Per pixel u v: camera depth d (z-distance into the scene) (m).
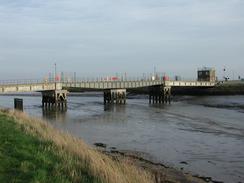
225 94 119.25
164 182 21.38
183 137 41.56
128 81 91.94
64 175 14.97
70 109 77.50
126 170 17.81
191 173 25.77
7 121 29.41
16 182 13.54
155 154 32.12
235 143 37.72
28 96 159.88
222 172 26.34
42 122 34.69
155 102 99.00
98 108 80.00
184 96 120.25
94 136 42.41
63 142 22.16
